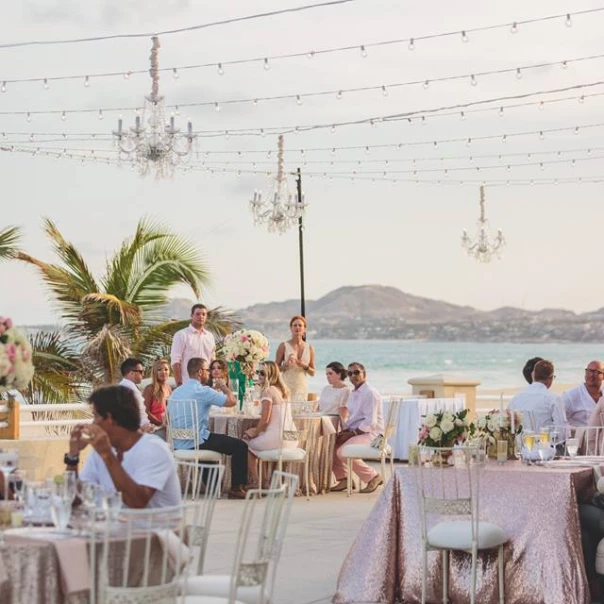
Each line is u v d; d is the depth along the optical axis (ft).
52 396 63.98
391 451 49.73
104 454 21.13
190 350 51.47
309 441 49.32
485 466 28.91
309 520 42.09
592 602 28.27
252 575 20.03
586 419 41.29
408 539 28.78
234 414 49.60
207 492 25.08
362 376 50.67
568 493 27.27
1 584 18.40
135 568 19.31
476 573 27.71
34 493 20.79
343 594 28.89
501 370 321.52
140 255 68.49
